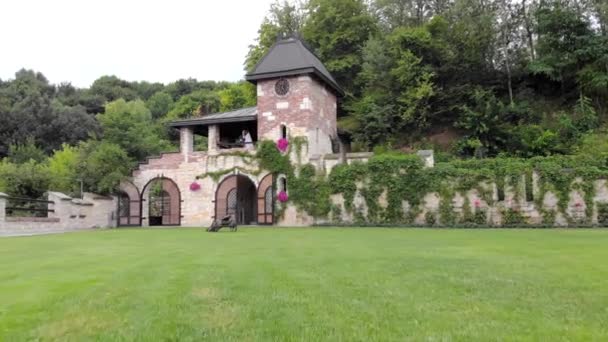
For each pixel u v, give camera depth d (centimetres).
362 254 962
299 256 936
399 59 3075
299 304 512
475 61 3139
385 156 2239
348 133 3103
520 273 702
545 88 3291
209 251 1060
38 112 5206
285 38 2616
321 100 2622
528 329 418
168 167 2634
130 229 2181
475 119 2705
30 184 2344
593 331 411
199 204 2569
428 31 3122
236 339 397
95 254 1018
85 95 6794
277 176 2430
